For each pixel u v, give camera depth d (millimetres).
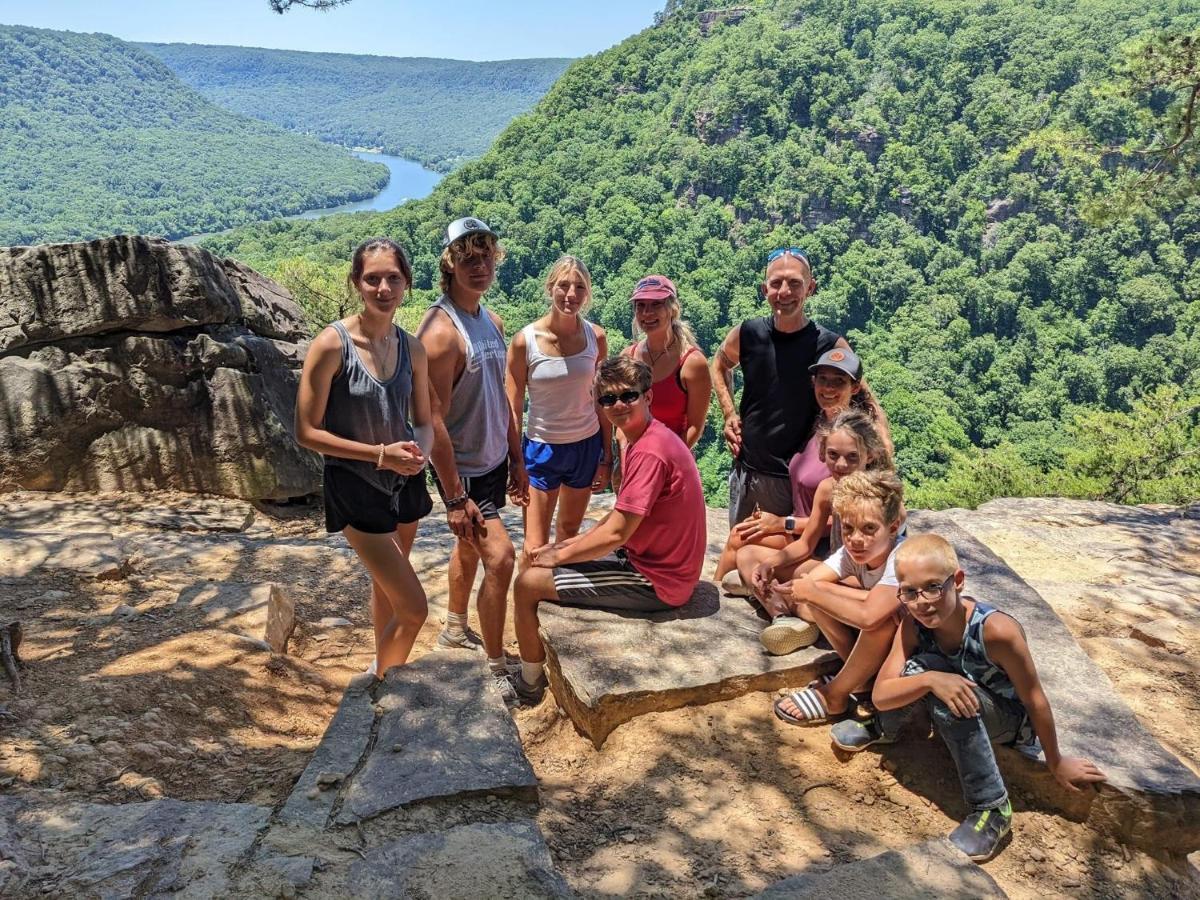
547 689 3562
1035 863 2645
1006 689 2766
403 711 2871
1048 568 5184
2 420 5695
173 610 3973
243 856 2209
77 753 2680
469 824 2424
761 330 3938
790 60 153375
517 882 2217
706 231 143500
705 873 2490
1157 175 12781
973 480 23250
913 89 149875
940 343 114250
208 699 3221
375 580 3211
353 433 3070
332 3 9078
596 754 3084
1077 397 106188
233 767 2783
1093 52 137000
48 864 2143
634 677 3160
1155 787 2686
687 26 191250
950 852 2559
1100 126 103188
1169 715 3588
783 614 3490
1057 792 2818
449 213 149500
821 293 129750
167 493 5996
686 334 4156
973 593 3889
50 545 4602
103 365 5906
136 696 3098
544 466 4145
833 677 3281
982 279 122625
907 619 2939
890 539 3088
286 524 6031
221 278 6406
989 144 138125
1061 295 118312
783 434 3926
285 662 3688
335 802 2469
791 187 143000
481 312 3701
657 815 2758
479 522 3529
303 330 7465
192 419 6098
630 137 169125
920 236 136500
